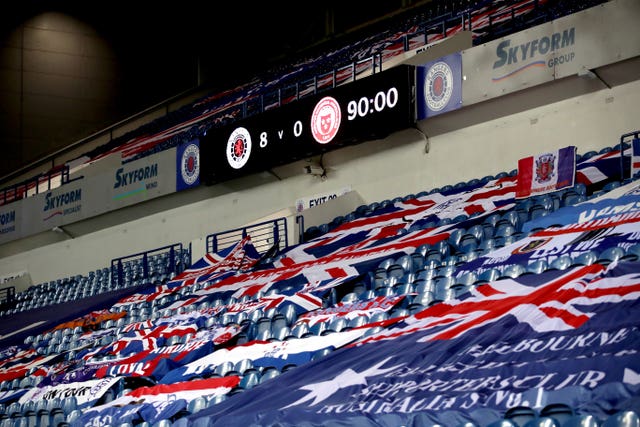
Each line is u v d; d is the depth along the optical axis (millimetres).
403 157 18047
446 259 12812
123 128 33688
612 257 9539
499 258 11453
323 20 32156
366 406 7691
